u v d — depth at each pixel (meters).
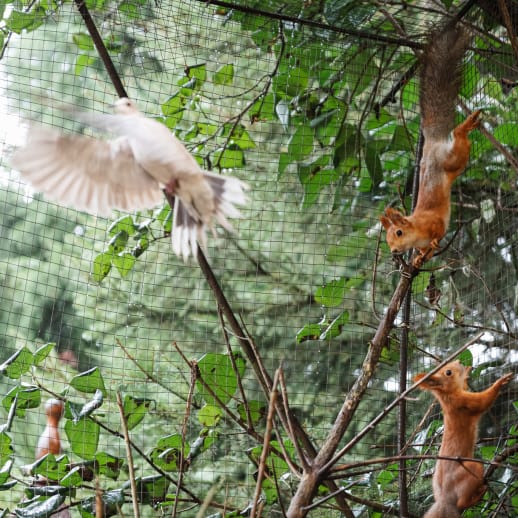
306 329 5.88
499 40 6.21
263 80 7.28
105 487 6.33
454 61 5.34
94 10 6.50
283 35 6.65
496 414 6.52
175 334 7.58
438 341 6.75
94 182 3.33
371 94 6.59
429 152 5.16
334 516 6.26
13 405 5.38
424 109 5.30
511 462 5.75
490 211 6.30
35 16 6.45
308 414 7.10
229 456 6.66
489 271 6.64
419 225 4.98
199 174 2.97
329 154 6.94
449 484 5.09
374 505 5.64
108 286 7.75
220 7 6.38
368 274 7.34
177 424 6.71
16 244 7.80
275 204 7.78
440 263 6.79
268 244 7.75
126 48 6.82
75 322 7.72
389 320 5.17
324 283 6.50
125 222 6.38
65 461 5.41
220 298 5.25
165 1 6.64
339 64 6.88
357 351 7.33
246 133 6.95
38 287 7.88
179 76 7.30
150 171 3.00
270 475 5.52
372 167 6.88
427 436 5.94
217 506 5.37
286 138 7.92
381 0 6.15
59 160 3.27
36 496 5.25
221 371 5.60
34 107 6.50
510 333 5.85
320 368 7.31
